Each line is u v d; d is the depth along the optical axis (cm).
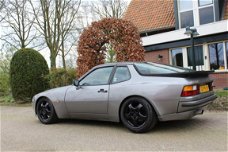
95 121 772
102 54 1177
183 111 573
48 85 1323
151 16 1977
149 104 596
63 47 2820
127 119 627
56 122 784
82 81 716
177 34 1639
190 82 579
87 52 1157
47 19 2541
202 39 1566
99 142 569
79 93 707
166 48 1711
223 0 1661
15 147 567
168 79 589
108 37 1138
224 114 776
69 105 726
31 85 1284
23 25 2659
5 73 1712
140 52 1124
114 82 657
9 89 1620
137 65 653
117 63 680
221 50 1528
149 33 1944
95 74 700
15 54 1304
